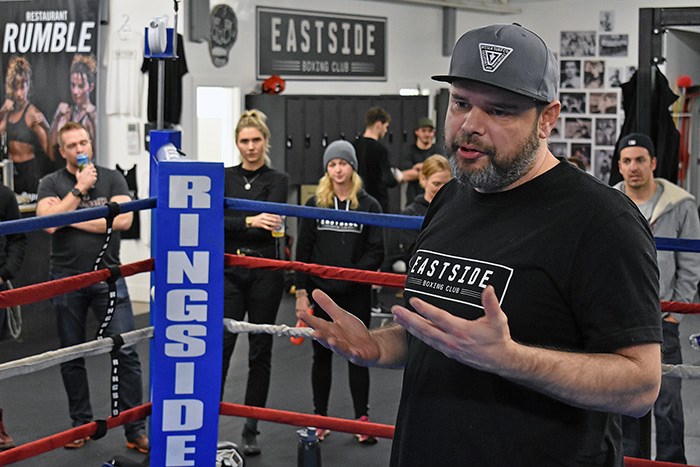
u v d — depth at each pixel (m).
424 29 11.43
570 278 1.63
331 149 4.77
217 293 3.09
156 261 3.06
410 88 11.27
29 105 8.63
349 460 4.57
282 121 9.26
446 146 1.69
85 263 4.63
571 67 12.10
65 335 4.65
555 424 1.67
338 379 6.05
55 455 4.61
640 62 4.67
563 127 12.23
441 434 1.73
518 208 1.72
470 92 1.63
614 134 11.98
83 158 4.68
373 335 1.90
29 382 5.89
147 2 8.45
